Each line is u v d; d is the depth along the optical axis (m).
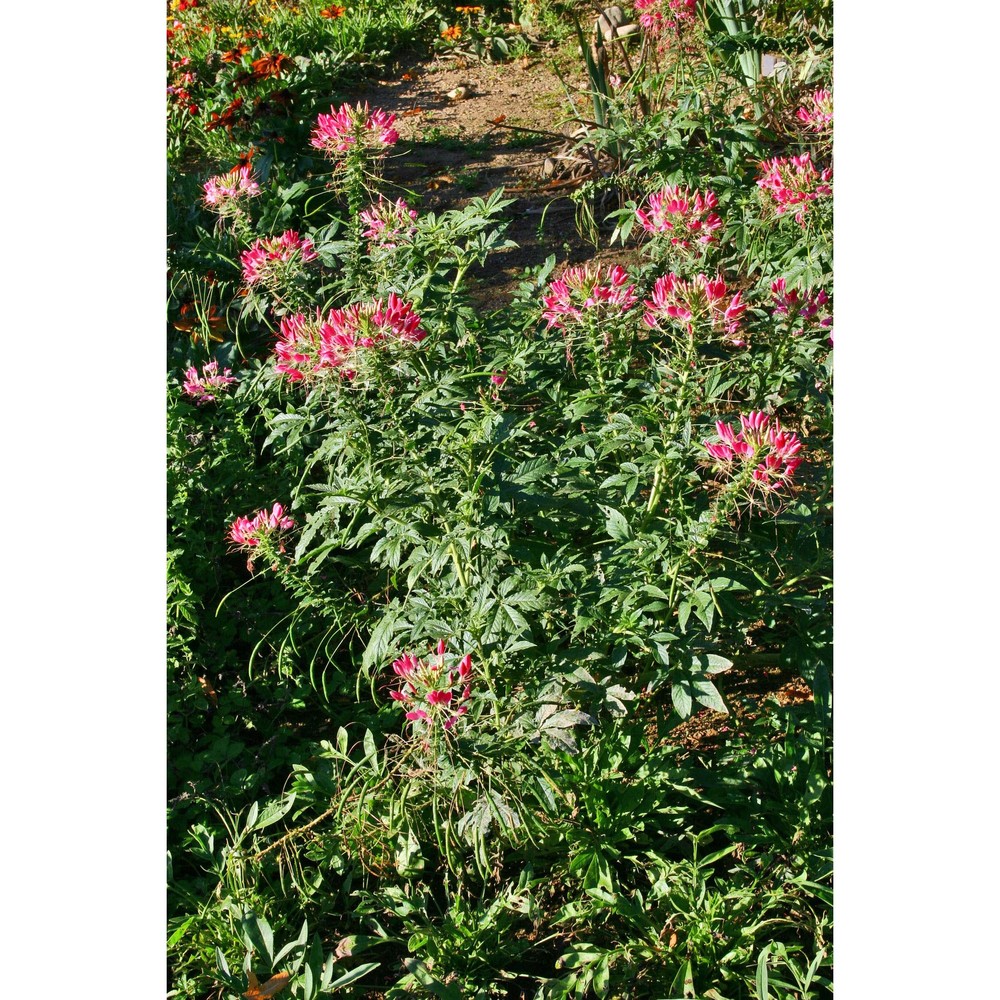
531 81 7.36
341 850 2.44
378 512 2.44
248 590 3.39
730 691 2.85
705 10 5.15
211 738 2.89
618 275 2.87
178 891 2.42
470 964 2.19
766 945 2.11
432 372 3.10
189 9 8.30
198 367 4.30
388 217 3.47
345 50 7.99
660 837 2.43
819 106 3.79
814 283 3.19
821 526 2.72
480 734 2.28
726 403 3.51
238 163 5.63
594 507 2.67
